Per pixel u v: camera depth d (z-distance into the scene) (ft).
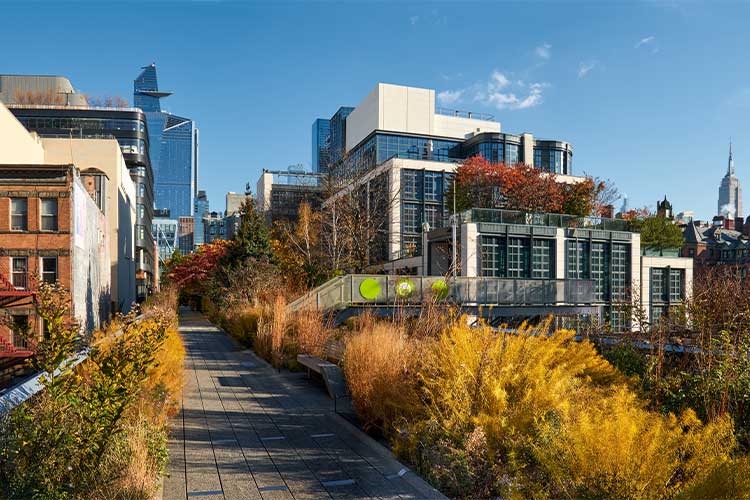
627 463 14.76
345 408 30.53
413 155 198.29
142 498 15.98
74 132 201.67
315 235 133.28
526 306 77.92
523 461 17.92
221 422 27.58
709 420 19.66
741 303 27.58
